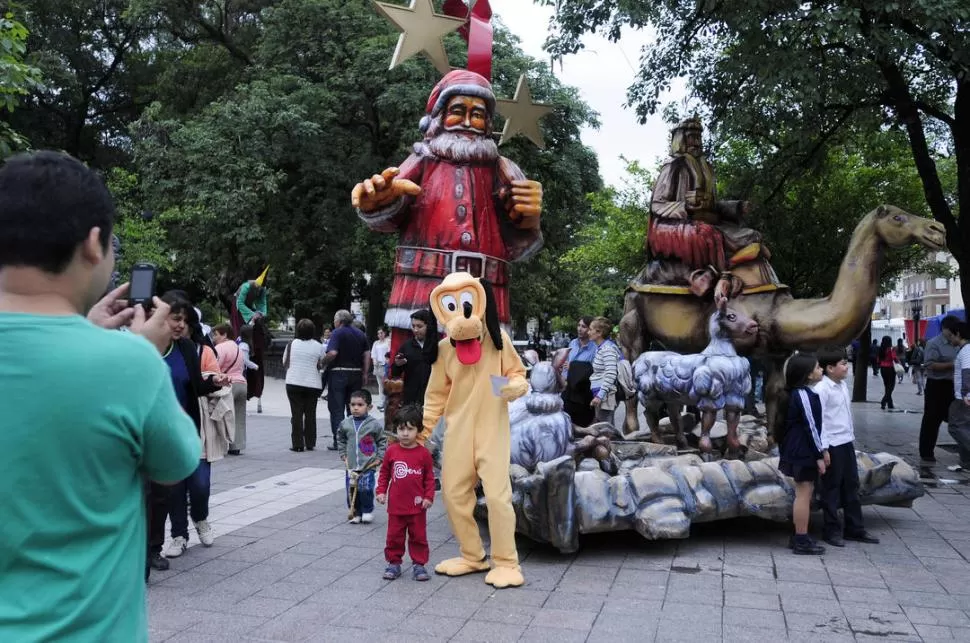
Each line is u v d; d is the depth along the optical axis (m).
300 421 11.50
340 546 6.48
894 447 12.45
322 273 27.94
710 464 6.59
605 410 9.12
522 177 8.23
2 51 9.06
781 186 14.95
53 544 1.73
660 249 9.48
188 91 28.41
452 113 8.11
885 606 5.06
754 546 6.52
